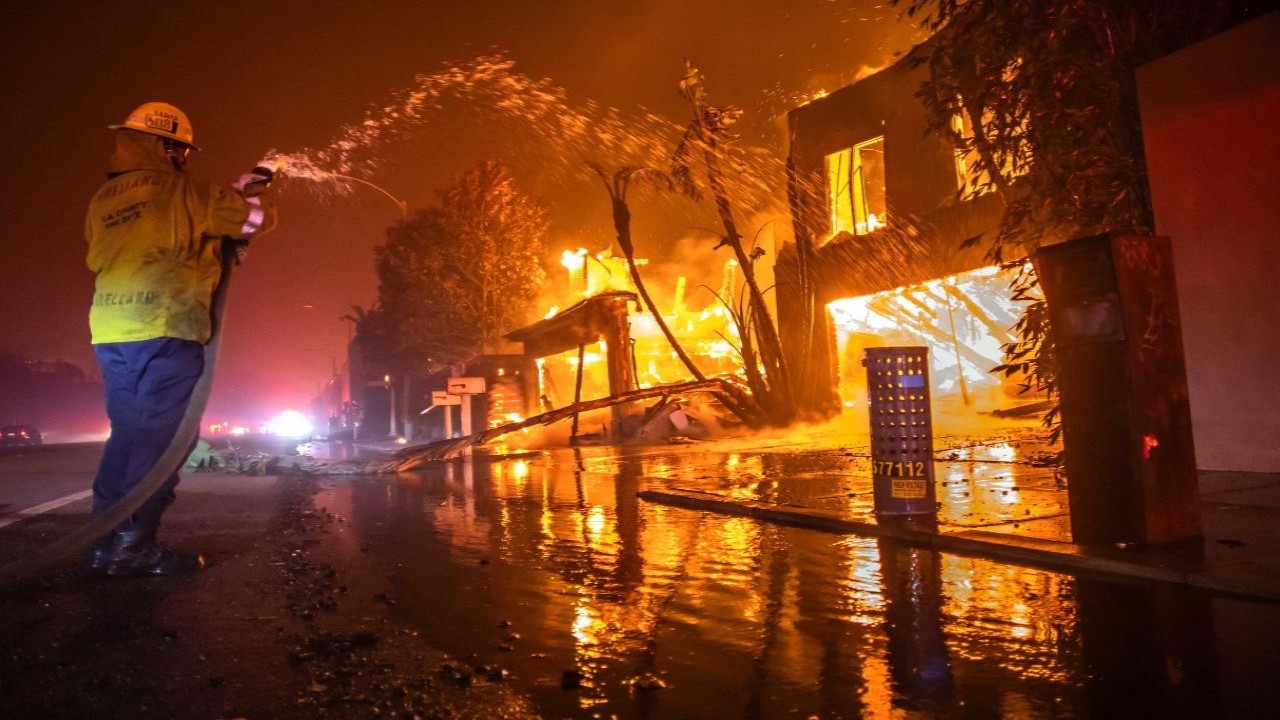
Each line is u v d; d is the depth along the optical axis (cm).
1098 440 498
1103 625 366
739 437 1927
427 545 625
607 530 684
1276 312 698
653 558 554
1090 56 732
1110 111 730
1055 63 686
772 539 614
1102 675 307
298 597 449
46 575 500
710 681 313
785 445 1612
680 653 347
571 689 306
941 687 300
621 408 2191
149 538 507
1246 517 550
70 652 350
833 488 855
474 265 3681
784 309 2231
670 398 2097
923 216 1789
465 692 304
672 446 1867
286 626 392
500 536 665
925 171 1791
